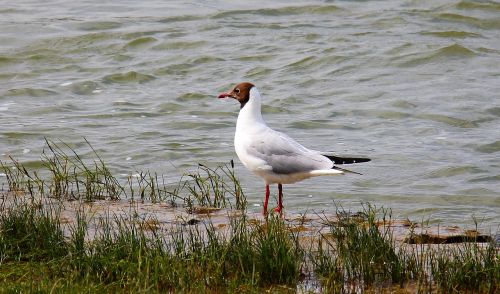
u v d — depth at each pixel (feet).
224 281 28.12
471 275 28.27
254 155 37.81
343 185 48.85
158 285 27.68
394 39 82.74
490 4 92.38
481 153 55.26
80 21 87.86
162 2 95.81
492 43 82.89
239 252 29.43
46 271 28.73
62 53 80.02
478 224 41.01
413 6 93.45
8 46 80.94
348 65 76.02
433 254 29.78
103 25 86.89
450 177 50.55
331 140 58.39
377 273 29.04
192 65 77.25
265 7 93.20
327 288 27.81
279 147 37.73
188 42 82.23
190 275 27.99
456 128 61.26
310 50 79.56
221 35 84.33
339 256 30.01
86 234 33.99
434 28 86.84
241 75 74.54
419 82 72.28
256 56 78.59
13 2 95.50
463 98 67.62
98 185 43.91
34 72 75.61
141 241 30.19
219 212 38.86
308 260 30.76
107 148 55.83
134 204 40.52
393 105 66.33
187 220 36.81
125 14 91.04
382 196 46.80
